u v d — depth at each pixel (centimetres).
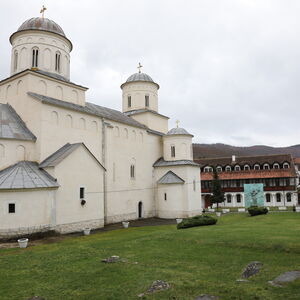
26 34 2983
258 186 5225
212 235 1814
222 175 5825
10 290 1041
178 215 3666
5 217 2083
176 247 1588
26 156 2478
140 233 2297
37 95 2616
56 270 1253
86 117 2998
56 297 957
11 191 2114
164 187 3791
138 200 3659
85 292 986
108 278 1110
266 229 1973
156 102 4547
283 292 861
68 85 2998
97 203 2783
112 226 2939
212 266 1214
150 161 3984
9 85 2842
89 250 1616
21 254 1597
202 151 15500
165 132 4569
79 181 2605
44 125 2555
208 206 5759
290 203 5419
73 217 2514
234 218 3241
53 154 2602
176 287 969
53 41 3059
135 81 4412
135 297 912
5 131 2420
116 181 3322
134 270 1191
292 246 1402
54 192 2341
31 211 2180
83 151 2677
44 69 2975
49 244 1941
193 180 3900
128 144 3600
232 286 941
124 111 4478
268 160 5775
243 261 1259
